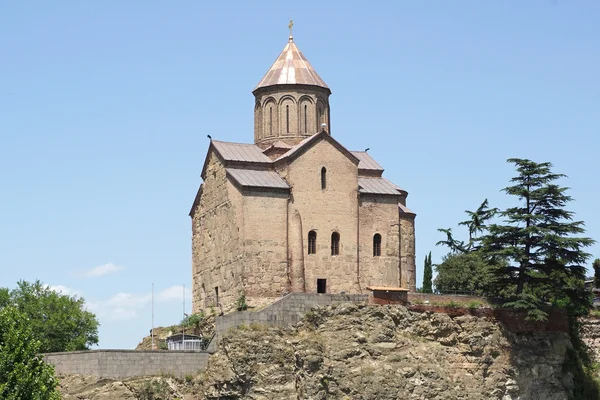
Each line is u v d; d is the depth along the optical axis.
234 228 105.00
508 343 105.25
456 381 101.56
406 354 99.56
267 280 103.50
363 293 106.62
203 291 111.69
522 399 104.81
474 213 132.00
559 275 116.75
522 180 108.88
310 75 114.94
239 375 95.06
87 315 121.31
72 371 94.62
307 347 96.62
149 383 93.62
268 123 113.94
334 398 95.81
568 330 110.62
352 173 108.88
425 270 126.25
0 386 81.50
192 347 104.50
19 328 86.75
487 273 116.81
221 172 108.31
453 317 104.31
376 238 109.50
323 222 106.75
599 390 110.12
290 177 106.00
